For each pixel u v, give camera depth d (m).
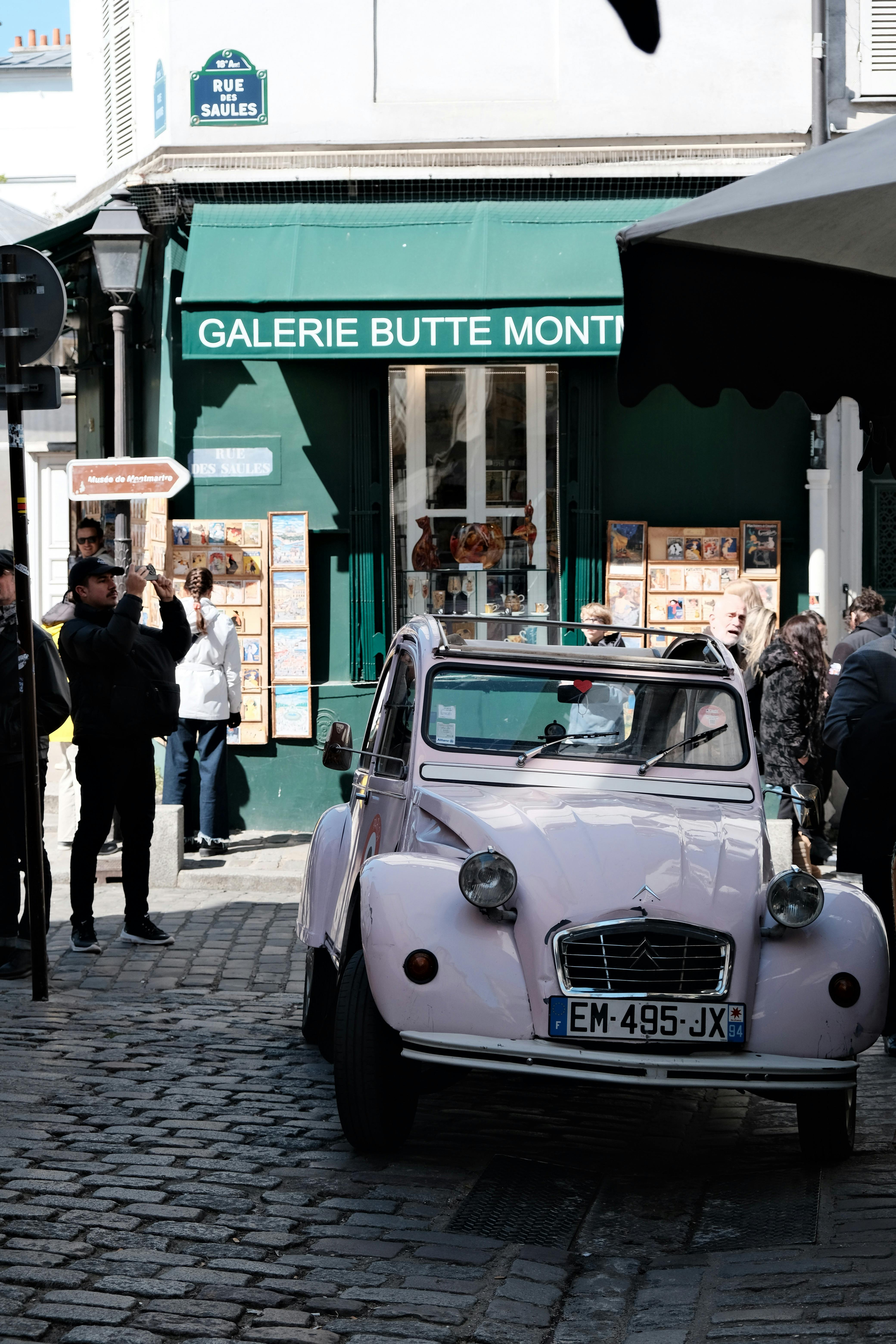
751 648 10.12
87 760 8.78
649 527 13.03
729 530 12.98
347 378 12.95
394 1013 5.15
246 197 12.95
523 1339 4.02
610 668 6.46
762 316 5.85
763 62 13.03
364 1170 5.32
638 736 6.37
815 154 5.40
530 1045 5.10
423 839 5.82
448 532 13.25
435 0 12.96
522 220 12.71
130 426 13.82
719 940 5.22
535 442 13.19
